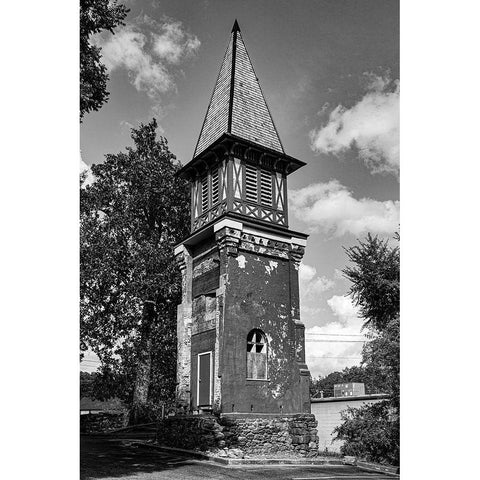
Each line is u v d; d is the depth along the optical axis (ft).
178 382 66.03
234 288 60.95
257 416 58.23
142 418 93.04
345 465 54.54
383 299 61.36
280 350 63.41
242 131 68.08
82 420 99.14
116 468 43.19
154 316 99.45
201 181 72.08
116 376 95.09
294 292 66.54
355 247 63.05
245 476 42.80
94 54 41.24
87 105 40.68
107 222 96.78
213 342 62.34
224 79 73.92
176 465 47.26
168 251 96.99
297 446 58.90
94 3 40.88
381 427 55.67
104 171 102.37
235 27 77.30
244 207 65.57
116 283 94.63
